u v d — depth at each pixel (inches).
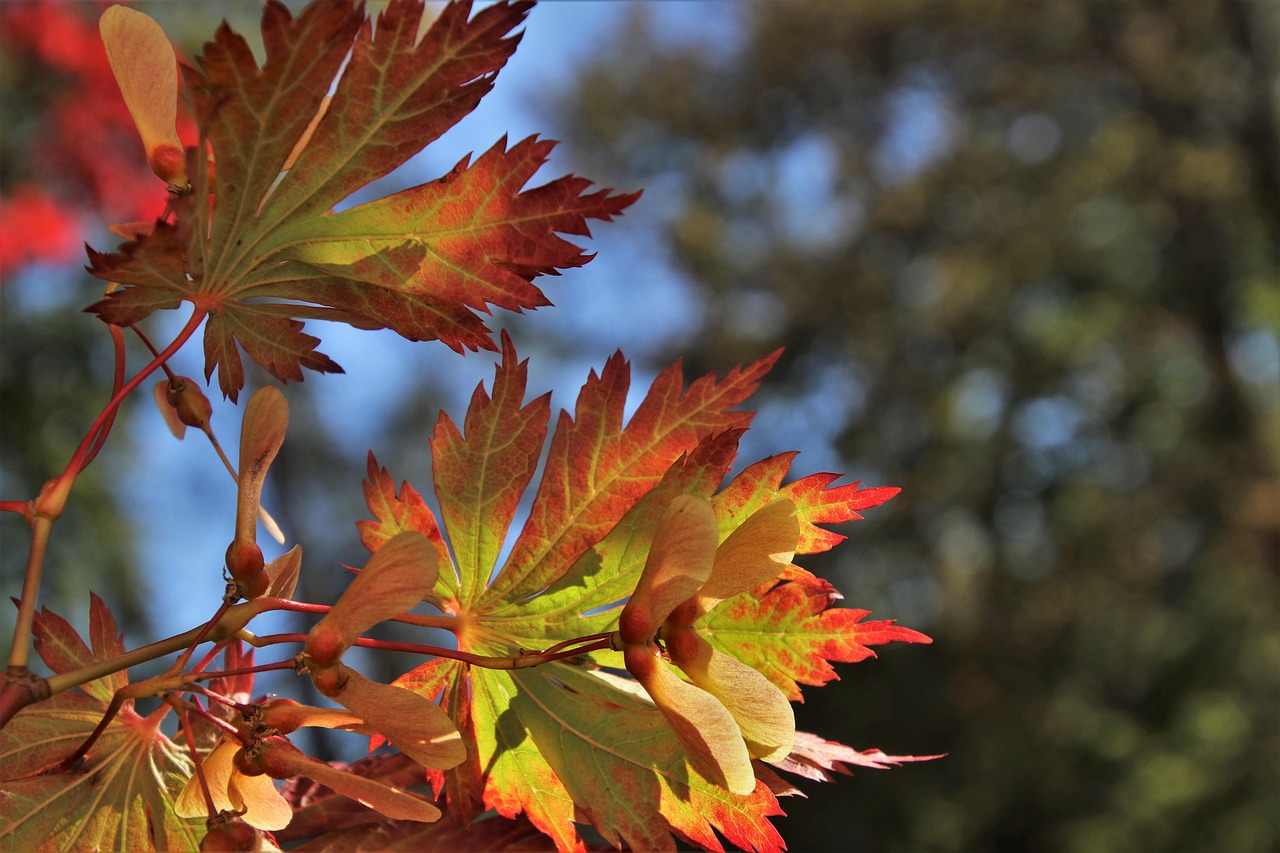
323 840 24.9
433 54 20.3
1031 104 508.1
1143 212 474.9
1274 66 430.6
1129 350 471.2
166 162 20.2
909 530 472.4
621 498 23.6
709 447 23.2
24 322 170.2
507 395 23.7
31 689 17.6
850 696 426.6
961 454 479.2
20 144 159.5
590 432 23.8
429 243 21.9
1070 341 478.6
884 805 403.5
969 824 407.8
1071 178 499.2
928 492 471.2
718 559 19.7
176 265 19.9
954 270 506.0
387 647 19.9
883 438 495.2
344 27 18.4
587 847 24.2
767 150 565.9
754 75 553.6
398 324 22.8
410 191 21.7
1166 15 458.6
